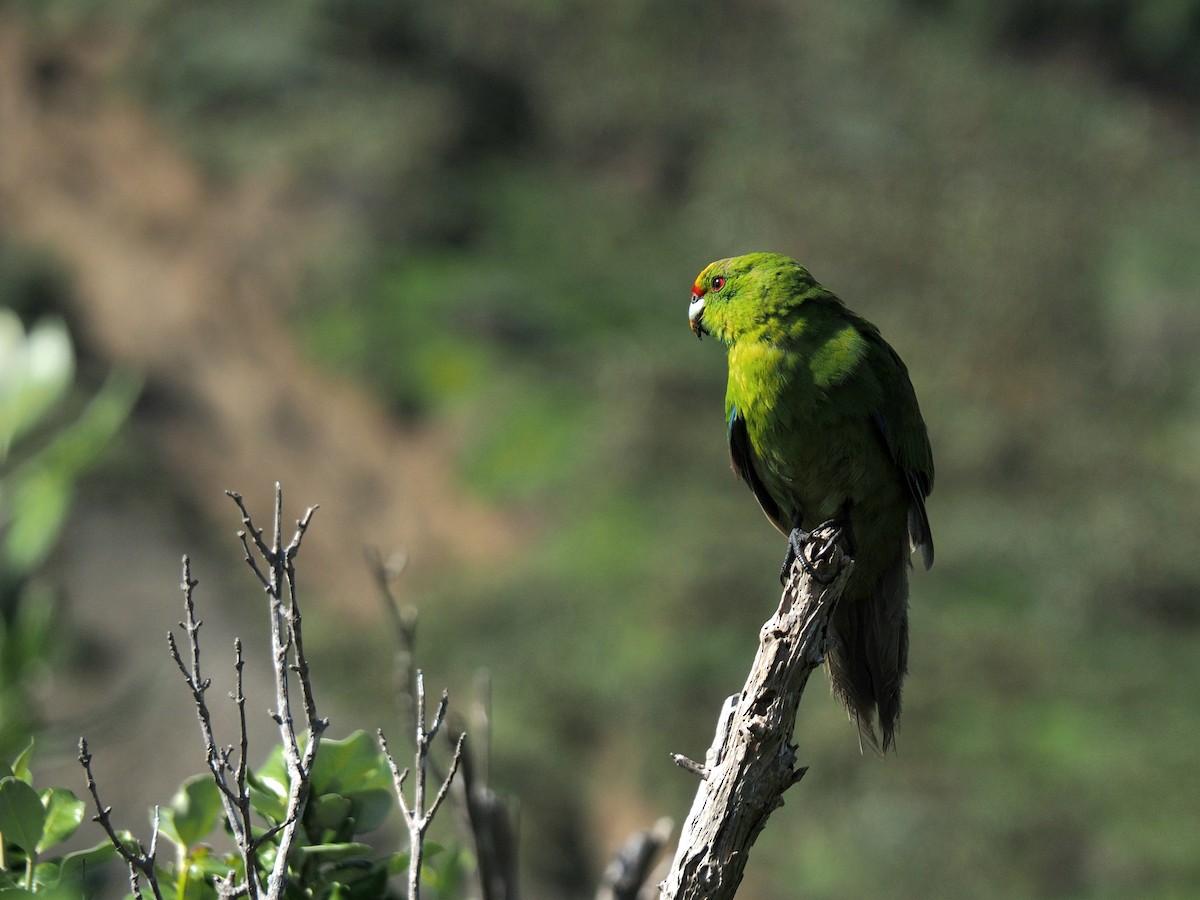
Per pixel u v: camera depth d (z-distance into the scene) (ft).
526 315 95.04
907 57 107.76
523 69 116.37
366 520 88.22
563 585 75.31
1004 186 92.53
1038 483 82.43
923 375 87.40
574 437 85.66
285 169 99.66
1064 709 65.57
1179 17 119.03
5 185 101.65
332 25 112.37
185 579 8.67
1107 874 56.24
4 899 8.41
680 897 10.16
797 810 61.93
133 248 98.43
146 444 86.84
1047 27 120.37
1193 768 60.13
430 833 35.42
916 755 62.90
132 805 46.06
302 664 8.60
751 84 108.27
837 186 94.38
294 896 9.55
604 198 110.52
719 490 80.69
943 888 56.90
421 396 90.43
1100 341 88.53
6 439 13.32
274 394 92.48
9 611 13.70
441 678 72.23
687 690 66.85
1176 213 94.12
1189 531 74.49
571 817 64.90
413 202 100.42
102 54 106.01
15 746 13.12
